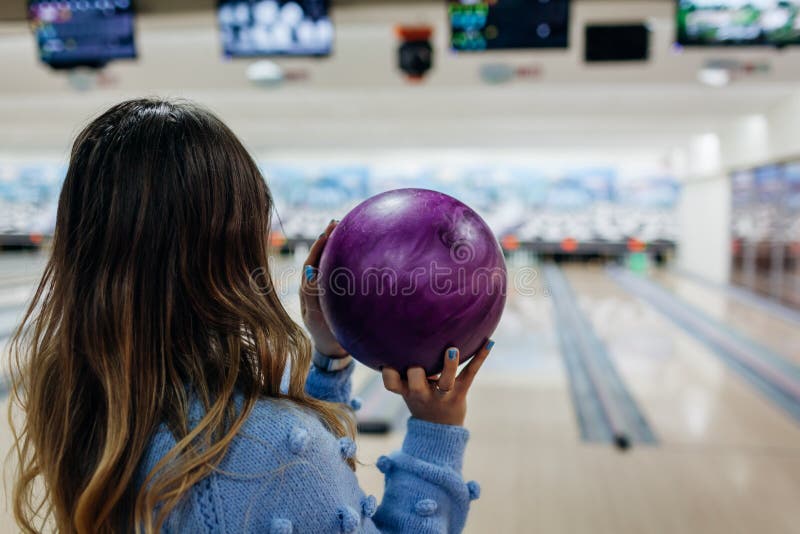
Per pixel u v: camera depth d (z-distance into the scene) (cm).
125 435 55
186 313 58
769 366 451
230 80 407
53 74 425
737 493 253
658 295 805
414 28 320
